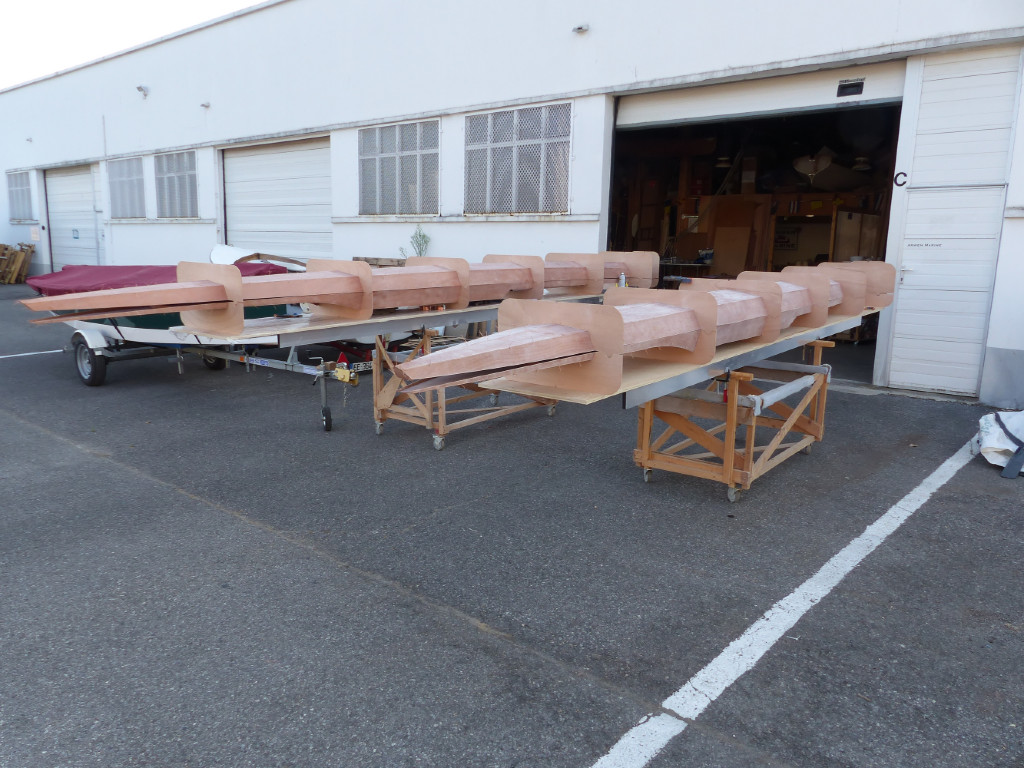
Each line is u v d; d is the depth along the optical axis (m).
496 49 9.82
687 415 4.62
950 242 6.91
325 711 2.51
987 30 6.32
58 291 7.33
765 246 12.59
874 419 6.30
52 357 9.59
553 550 3.77
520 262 6.23
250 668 2.75
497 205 10.20
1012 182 6.47
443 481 4.82
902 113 7.01
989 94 6.53
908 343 7.29
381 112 11.47
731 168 13.04
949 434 5.87
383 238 11.85
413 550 3.78
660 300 3.80
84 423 6.33
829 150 11.60
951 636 2.97
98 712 2.50
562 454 5.42
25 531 4.01
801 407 4.92
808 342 4.84
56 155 19.72
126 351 7.98
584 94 9.00
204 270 4.27
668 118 8.67
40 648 2.88
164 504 4.42
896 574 3.50
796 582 3.42
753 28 7.61
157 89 15.84
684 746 2.34
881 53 6.87
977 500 4.45
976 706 2.54
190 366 9.05
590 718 2.47
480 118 10.19
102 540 3.89
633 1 8.42
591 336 3.12
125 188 17.53
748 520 4.16
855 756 2.30
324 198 13.06
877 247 12.29
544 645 2.91
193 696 2.59
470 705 2.54
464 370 2.74
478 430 6.08
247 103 13.81
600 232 9.17
